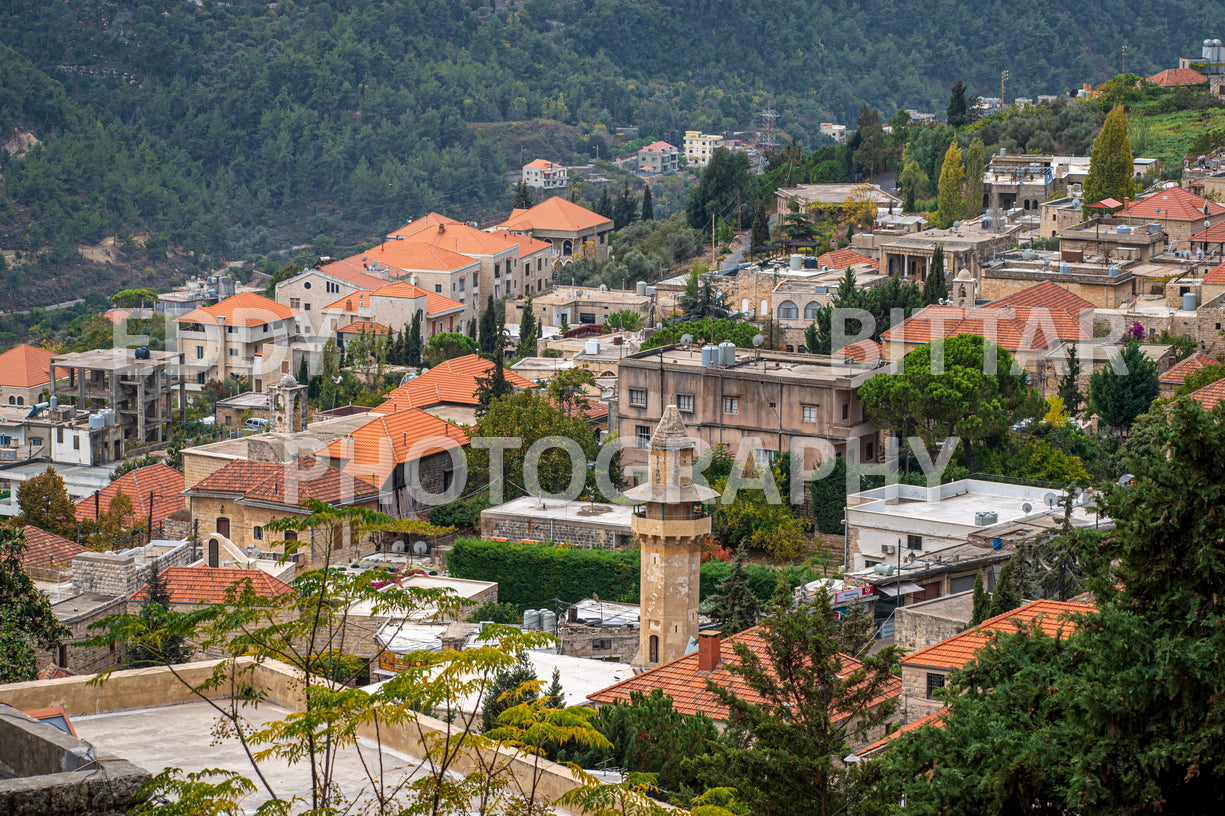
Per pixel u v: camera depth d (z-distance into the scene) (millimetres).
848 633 88938
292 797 37156
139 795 29156
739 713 65562
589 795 38031
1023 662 53219
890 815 50531
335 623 47438
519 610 136000
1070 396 169250
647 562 112125
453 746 38750
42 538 141625
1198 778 48125
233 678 40438
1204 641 46812
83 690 40844
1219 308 185500
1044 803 47906
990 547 120562
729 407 155875
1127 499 50656
